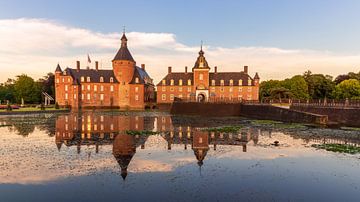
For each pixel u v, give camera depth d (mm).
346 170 14430
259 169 14492
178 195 10883
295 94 86125
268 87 102938
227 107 57562
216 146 20656
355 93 77438
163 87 80812
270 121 41938
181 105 59281
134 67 86938
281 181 12656
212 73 82062
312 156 17422
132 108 83562
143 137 24688
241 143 21906
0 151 18391
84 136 25047
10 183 12117
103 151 18562
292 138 24359
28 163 15250
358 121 33500
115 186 11789
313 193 11242
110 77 84500
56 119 42250
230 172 13938
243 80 79188
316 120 35844
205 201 10336
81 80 82750
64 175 13203
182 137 24859
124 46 85500
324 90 86938
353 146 20484
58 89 82250
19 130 29016
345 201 10461
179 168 14586
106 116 49812
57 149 19125
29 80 95938
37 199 10430
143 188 11586
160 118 46562
